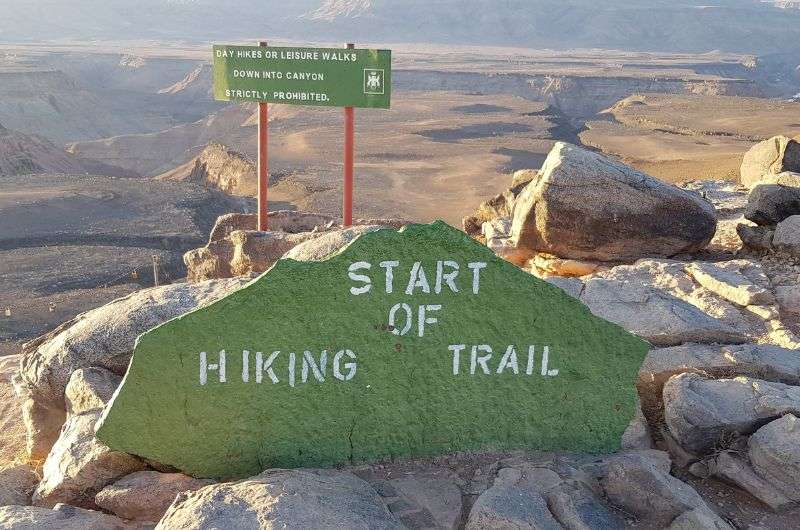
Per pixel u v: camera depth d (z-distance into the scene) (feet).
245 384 20.86
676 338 27.07
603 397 22.11
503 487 19.42
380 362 21.34
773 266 39.52
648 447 22.85
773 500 19.72
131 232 264.31
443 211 280.92
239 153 397.39
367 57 52.49
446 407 21.86
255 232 53.88
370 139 465.88
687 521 17.93
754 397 22.22
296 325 20.70
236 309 20.30
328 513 17.46
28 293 197.06
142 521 20.45
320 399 21.34
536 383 21.94
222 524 16.87
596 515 18.61
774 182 52.26
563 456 21.98
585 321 21.61
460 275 21.04
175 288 30.22
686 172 245.86
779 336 28.12
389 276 20.80
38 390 28.71
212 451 21.18
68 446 22.85
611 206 42.37
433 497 19.85
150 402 20.56
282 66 54.13
